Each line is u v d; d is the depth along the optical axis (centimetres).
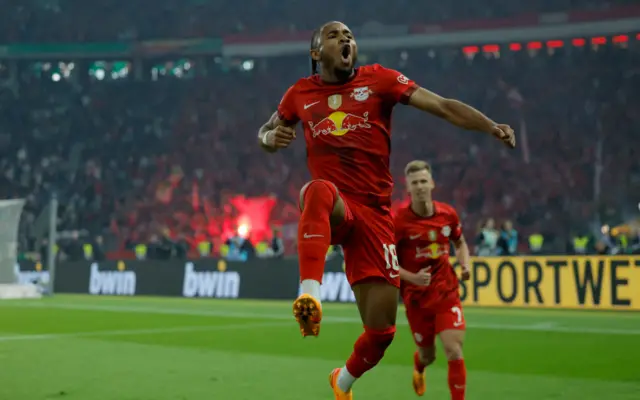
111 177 3719
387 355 807
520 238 2892
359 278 384
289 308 1653
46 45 4166
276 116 416
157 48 4212
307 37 4097
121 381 630
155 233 3234
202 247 2719
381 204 388
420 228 543
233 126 3900
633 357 786
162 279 2198
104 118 4016
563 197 3170
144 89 4175
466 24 3897
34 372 684
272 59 4291
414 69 4078
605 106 3559
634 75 3634
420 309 531
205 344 939
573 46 3838
